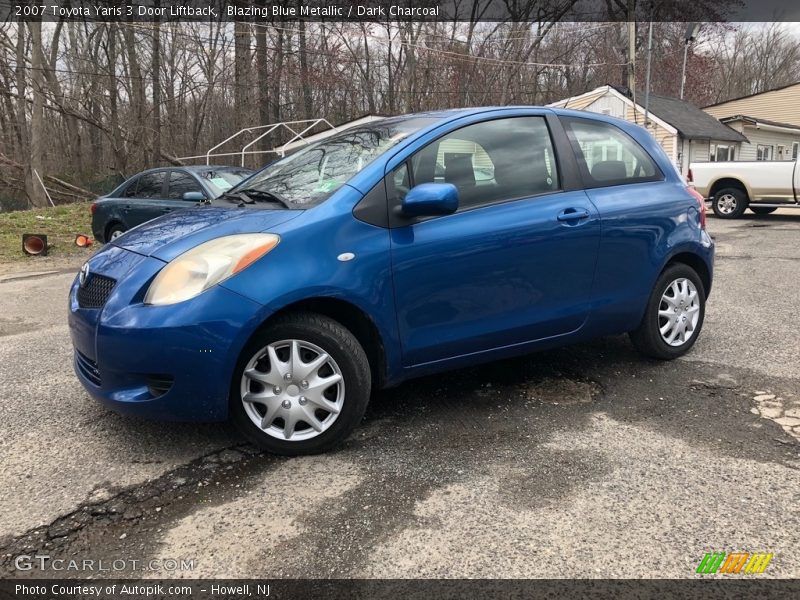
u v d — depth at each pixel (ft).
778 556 7.32
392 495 8.71
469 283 10.77
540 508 8.34
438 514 8.23
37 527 7.99
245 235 9.55
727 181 49.06
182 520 8.16
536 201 11.62
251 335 9.20
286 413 9.68
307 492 8.82
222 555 7.44
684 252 13.80
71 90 93.91
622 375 13.38
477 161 11.37
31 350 15.88
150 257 9.64
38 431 10.77
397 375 10.53
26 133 84.89
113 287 9.61
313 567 7.21
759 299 20.48
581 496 8.63
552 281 11.69
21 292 24.62
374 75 104.32
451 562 7.27
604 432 10.64
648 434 10.54
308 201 10.30
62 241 39.37
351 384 9.81
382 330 10.08
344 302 9.77
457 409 11.70
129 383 9.39
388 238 10.11
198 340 8.95
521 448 10.09
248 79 86.48
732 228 42.98
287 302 9.30
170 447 10.17
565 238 11.66
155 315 8.98
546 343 12.07
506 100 104.53
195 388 9.09
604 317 12.60
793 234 38.55
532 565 7.20
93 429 10.85
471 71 102.01
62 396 12.42
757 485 8.85
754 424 10.85
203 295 9.02
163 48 92.63
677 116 79.77
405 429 10.85
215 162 100.83
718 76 152.97
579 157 12.45
